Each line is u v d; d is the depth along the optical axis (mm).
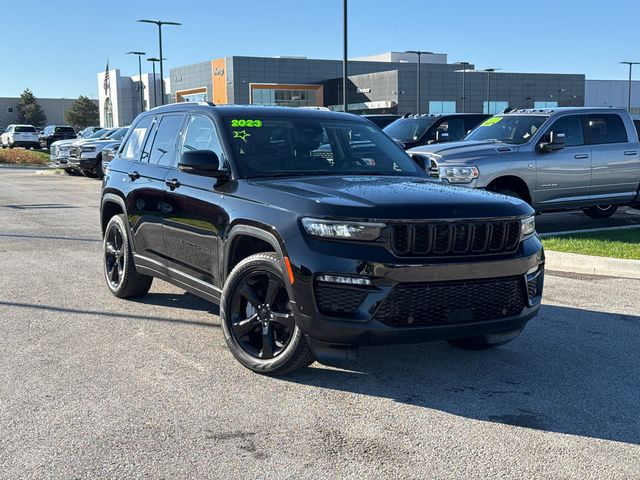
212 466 3416
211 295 5203
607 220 12914
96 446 3617
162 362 4949
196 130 5691
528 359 5133
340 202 4195
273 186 4699
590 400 4344
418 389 4492
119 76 94938
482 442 3723
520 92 76938
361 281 4016
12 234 11039
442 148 10391
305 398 4312
